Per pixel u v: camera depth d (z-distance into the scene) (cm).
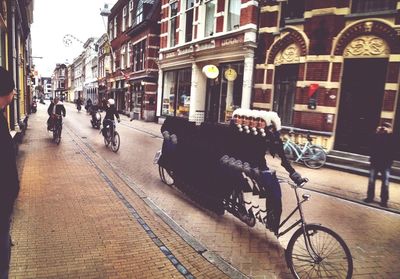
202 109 1797
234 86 1508
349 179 870
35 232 436
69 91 7575
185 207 577
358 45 1020
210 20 1662
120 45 3191
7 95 233
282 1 1236
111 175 757
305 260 362
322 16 1069
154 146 1234
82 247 401
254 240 457
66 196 590
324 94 1080
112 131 1097
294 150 1073
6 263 253
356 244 465
